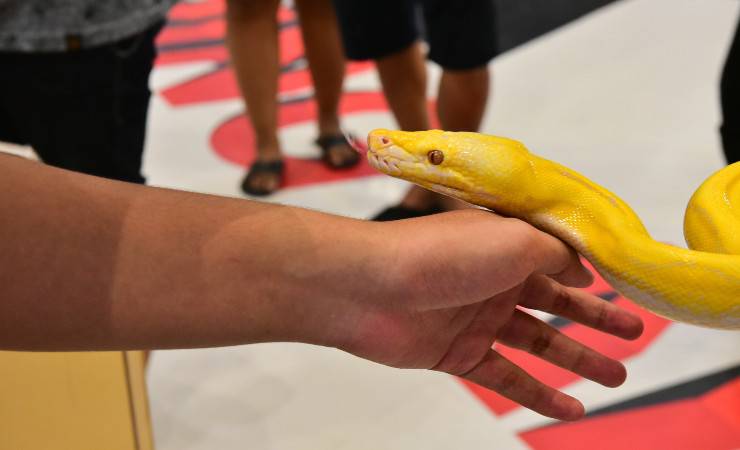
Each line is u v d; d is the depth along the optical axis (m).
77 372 0.67
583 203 0.62
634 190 1.52
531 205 0.62
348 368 1.16
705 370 1.09
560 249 0.59
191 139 1.93
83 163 1.11
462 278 0.56
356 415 1.07
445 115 1.47
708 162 1.59
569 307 0.67
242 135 1.94
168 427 1.08
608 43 2.20
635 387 1.07
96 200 0.54
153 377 1.17
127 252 0.53
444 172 0.62
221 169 1.79
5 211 0.52
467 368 0.63
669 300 0.59
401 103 1.51
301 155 1.82
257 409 1.10
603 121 1.82
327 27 1.64
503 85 2.05
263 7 1.57
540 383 0.64
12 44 0.97
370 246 0.56
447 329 0.60
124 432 0.68
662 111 1.82
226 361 1.20
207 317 0.54
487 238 0.55
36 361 0.67
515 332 0.65
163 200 0.55
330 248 0.55
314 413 1.09
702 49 2.09
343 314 0.56
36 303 0.52
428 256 0.55
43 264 0.52
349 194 1.64
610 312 0.67
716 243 0.62
